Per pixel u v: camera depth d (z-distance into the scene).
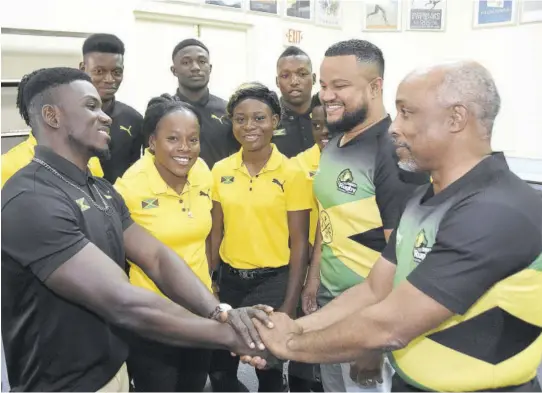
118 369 1.14
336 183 1.31
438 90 0.87
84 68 1.97
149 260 1.32
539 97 2.68
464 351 0.89
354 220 1.30
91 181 1.16
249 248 1.67
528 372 0.91
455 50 2.95
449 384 0.91
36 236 0.95
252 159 1.66
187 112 1.42
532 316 0.88
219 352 1.80
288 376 1.71
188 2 2.94
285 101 2.16
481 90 0.87
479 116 0.87
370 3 3.18
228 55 3.26
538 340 0.91
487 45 2.83
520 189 0.86
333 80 1.25
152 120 1.42
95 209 1.08
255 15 3.35
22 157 1.55
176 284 1.31
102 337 1.07
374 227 1.28
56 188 1.02
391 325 0.88
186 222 1.45
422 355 0.93
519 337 0.88
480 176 0.88
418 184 1.15
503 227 0.81
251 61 3.37
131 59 2.66
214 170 1.71
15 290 1.00
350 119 1.26
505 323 0.86
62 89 1.06
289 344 1.13
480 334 0.87
